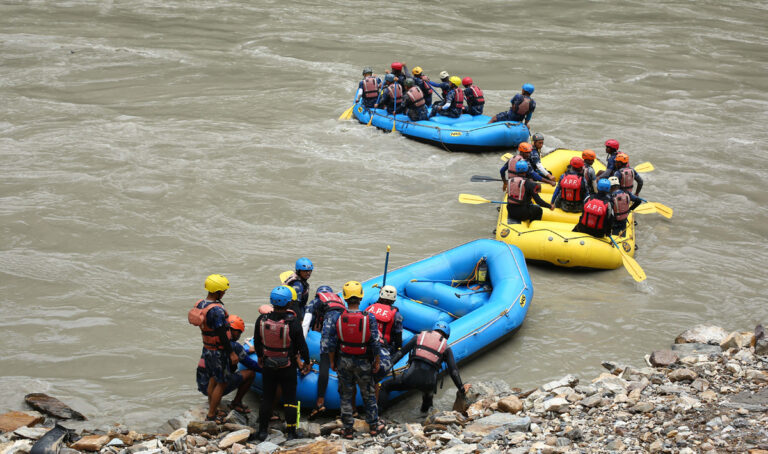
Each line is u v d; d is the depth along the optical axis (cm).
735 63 3934
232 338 1091
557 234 1725
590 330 1478
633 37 4475
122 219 1944
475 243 1602
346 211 2045
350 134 2673
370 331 1027
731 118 3038
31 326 1445
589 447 950
